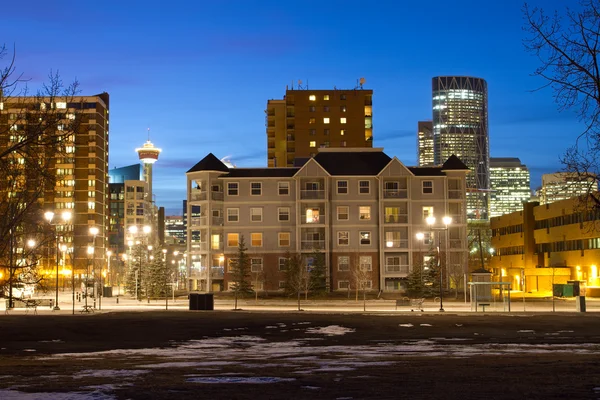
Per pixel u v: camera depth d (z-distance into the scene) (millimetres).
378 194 90625
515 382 16859
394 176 90125
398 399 14344
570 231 95688
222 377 18641
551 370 19500
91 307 62594
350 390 15797
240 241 87000
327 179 90375
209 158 91750
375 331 38781
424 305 65625
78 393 15438
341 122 169625
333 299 80062
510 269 118438
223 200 91312
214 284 91000
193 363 23609
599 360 22844
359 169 91938
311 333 38094
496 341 32875
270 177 91312
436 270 81438
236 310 56219
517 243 116438
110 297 95562
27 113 29422
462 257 89438
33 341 35312
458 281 85438
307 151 169000
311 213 91250
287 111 171000
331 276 89688
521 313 51719
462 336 35938
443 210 90312
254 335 37375
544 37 23344
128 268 119000
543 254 108375
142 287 96375
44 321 45281
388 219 90188
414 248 89500
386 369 20375
